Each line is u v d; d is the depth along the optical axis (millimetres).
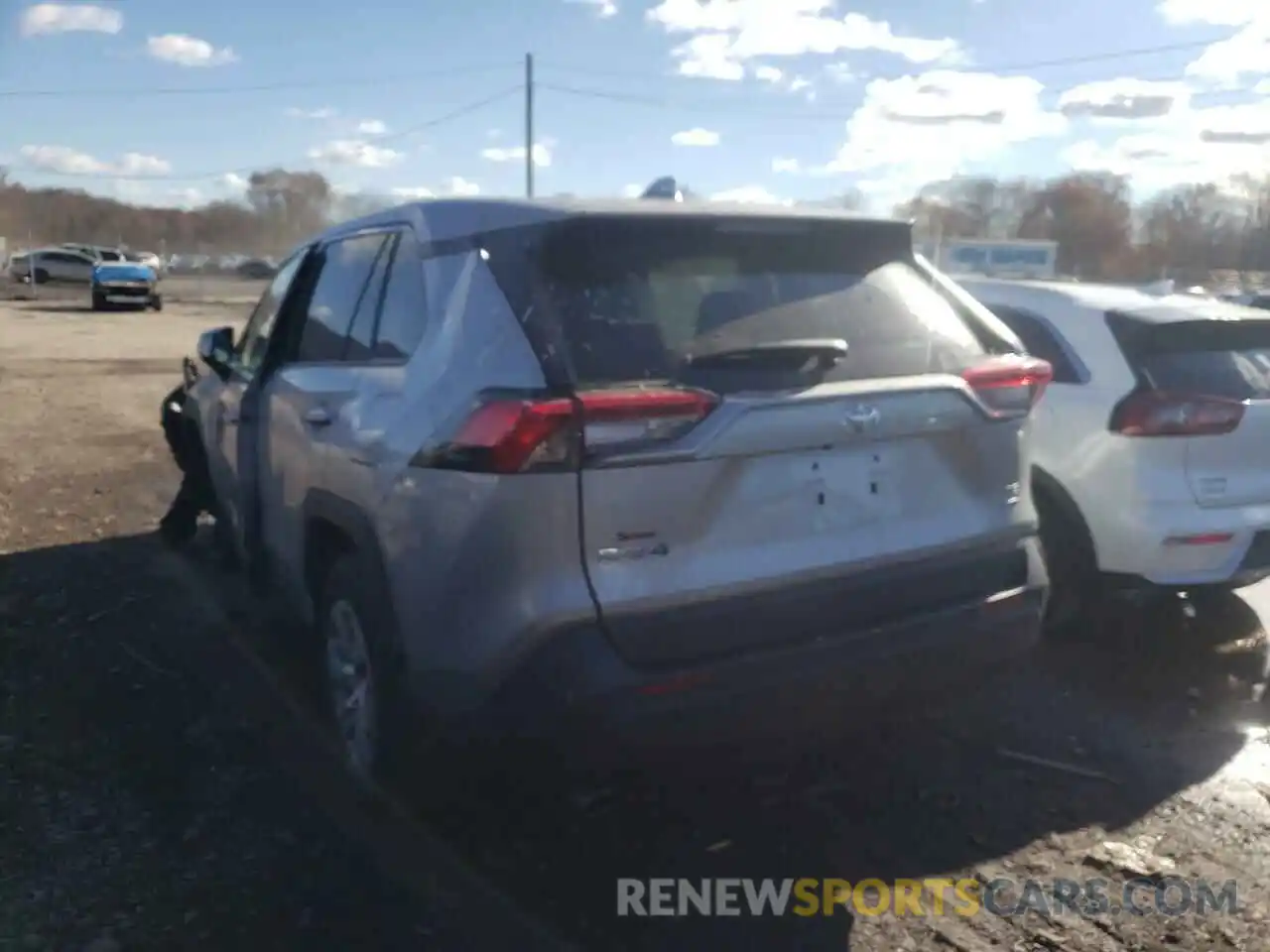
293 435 4598
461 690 3385
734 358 3420
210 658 5410
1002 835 3994
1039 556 4047
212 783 4234
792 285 3762
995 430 3891
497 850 3855
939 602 3740
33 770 4301
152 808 4055
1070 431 5469
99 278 35562
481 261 3645
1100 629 5977
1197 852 3908
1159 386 5320
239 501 5480
